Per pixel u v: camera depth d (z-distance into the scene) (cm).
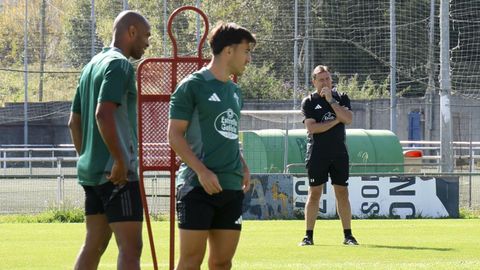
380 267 2433
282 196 4597
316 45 8381
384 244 3194
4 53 9688
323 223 4209
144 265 2569
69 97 9500
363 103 8812
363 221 4394
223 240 1593
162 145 1878
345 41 7581
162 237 3459
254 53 8212
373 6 8469
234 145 1583
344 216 3180
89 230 1764
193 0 8075
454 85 8631
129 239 1677
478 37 8694
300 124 7638
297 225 4094
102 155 1694
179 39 7744
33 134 9531
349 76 8644
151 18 7931
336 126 3139
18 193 6356
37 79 9831
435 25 8488
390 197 4681
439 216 4716
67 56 8844
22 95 9806
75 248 3080
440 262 2577
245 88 8275
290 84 8162
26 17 8381
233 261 2648
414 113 8888
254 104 8275
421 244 3194
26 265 2586
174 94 1570
